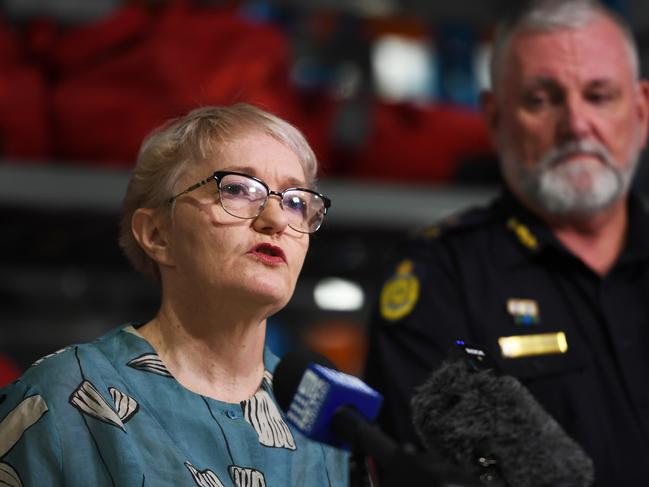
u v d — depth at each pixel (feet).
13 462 5.93
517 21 10.11
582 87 9.73
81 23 14.29
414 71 17.35
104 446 5.99
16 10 13.96
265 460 6.43
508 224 9.87
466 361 5.58
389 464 4.85
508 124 10.04
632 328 9.37
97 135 13.37
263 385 6.79
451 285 9.56
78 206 13.32
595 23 9.93
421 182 14.89
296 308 17.10
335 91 14.79
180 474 6.05
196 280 6.36
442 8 17.88
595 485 8.75
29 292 15.81
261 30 13.97
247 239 6.25
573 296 9.49
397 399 9.08
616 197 9.68
